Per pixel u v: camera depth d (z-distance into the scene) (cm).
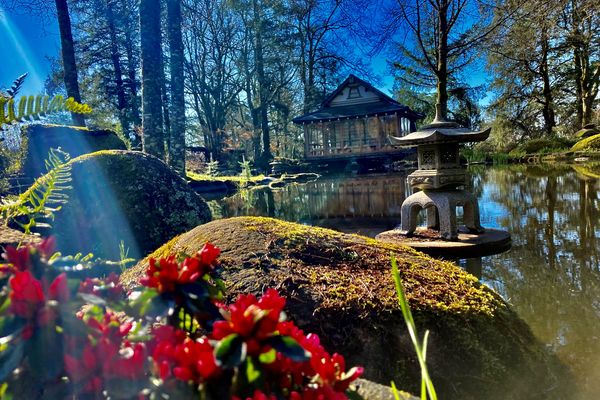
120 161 383
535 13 952
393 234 398
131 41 1964
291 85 2553
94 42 1925
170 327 67
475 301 162
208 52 2391
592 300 225
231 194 1069
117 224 350
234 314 55
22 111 125
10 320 55
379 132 1934
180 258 87
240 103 2625
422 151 378
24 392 60
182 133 957
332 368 62
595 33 1708
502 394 138
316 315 147
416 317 148
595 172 1031
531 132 2403
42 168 637
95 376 58
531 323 197
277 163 1811
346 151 1984
